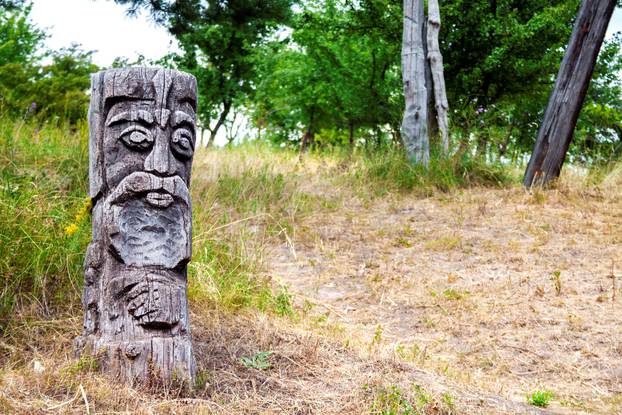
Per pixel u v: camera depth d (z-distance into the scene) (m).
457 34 14.90
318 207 9.69
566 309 6.46
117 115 4.17
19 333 4.66
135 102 4.20
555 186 10.14
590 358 5.61
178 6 11.20
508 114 16.36
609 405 4.77
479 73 14.95
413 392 4.29
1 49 20.61
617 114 14.58
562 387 5.18
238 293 6.04
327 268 7.77
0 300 4.92
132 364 3.88
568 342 5.87
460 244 8.24
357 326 6.33
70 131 9.45
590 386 5.18
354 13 15.35
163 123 4.21
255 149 12.04
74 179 7.54
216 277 6.16
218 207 8.90
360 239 8.59
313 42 16.69
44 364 4.09
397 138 13.49
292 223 8.98
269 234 8.52
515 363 5.62
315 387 4.30
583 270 7.30
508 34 14.71
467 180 10.63
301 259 8.00
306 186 10.53
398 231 8.81
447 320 6.45
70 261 5.45
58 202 6.37
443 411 4.07
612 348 5.70
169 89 4.28
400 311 6.72
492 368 5.55
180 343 3.99
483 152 11.13
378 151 11.55
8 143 7.99
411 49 11.56
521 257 7.73
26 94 13.84
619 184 10.24
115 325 3.96
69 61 16.48
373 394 4.14
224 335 5.05
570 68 10.23
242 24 12.39
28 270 5.29
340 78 17.00
